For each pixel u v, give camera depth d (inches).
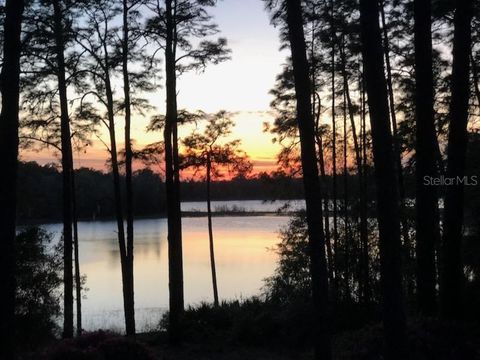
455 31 418.9
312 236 353.1
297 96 358.3
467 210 599.5
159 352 491.2
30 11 587.8
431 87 421.1
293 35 356.8
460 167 416.8
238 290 1191.6
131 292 692.1
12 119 302.0
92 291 1255.5
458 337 354.3
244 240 2357.3
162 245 2293.3
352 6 617.3
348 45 658.8
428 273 423.5
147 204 3403.1
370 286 640.4
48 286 566.3
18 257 544.1
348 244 689.0
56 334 697.6
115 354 289.9
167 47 589.6
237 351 504.4
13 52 305.6
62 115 650.8
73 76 664.4
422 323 374.6
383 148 305.1
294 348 511.2
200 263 1648.6
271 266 1557.6
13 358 291.4
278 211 1147.9
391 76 699.4
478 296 456.1
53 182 1895.9
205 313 602.5
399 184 654.5
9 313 291.1
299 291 650.2
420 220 426.6
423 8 417.7
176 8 595.8
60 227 1889.8
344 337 462.9
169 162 570.6
